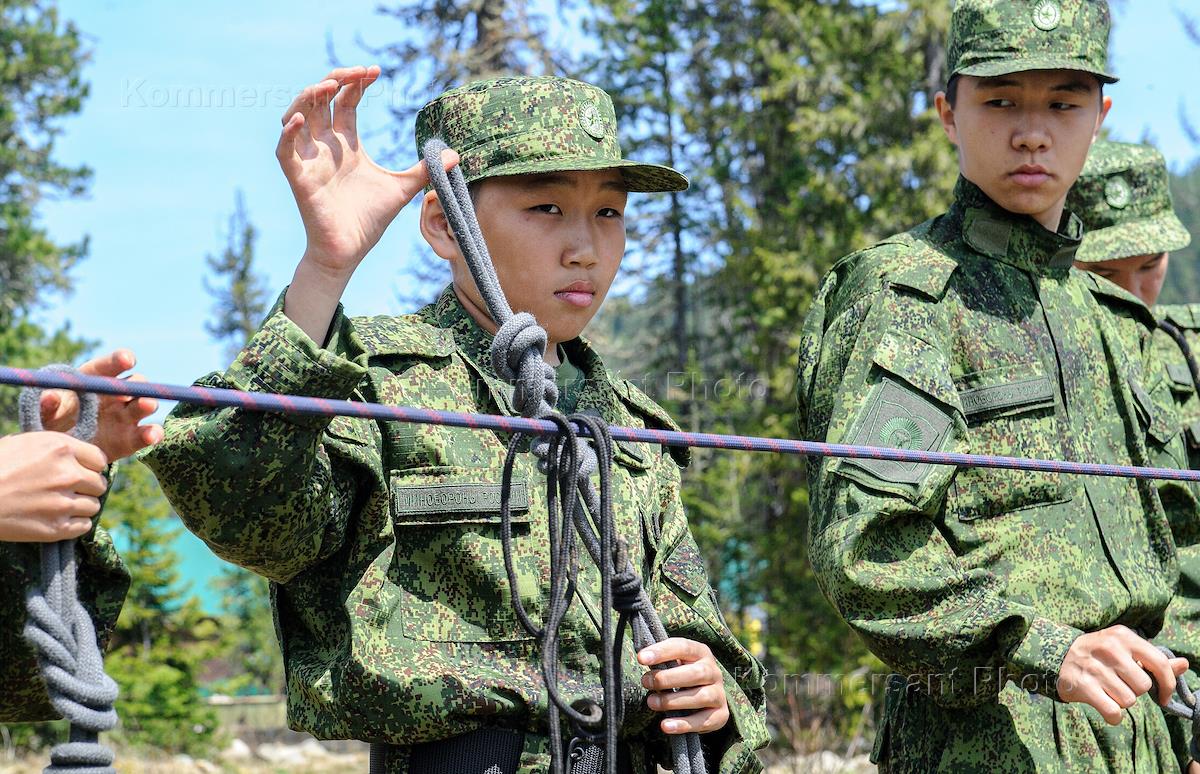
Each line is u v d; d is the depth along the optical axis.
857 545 3.09
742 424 16.56
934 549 3.15
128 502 19.00
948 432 3.22
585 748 2.66
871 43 17.91
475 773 2.63
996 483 3.29
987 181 3.51
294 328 2.41
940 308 3.40
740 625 16.22
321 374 2.40
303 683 2.69
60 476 2.09
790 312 16.61
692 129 19.33
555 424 2.38
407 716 2.60
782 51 19.08
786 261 16.50
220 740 18.70
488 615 2.71
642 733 2.89
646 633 2.64
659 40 19.28
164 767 16.73
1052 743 3.21
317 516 2.53
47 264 22.52
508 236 2.93
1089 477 3.40
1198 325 4.83
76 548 2.50
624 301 20.02
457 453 2.77
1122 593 3.33
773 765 11.97
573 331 3.00
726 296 18.80
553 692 2.34
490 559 2.72
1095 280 3.82
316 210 2.45
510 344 2.50
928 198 16.59
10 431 19.45
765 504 16.86
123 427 2.29
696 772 2.71
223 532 2.44
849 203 17.30
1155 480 3.56
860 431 3.20
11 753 16.09
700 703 2.68
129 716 17.95
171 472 2.38
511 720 2.67
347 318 2.52
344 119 2.51
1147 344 3.83
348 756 18.30
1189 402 4.61
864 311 3.39
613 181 3.00
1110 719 2.93
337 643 2.71
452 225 2.58
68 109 23.23
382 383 2.75
